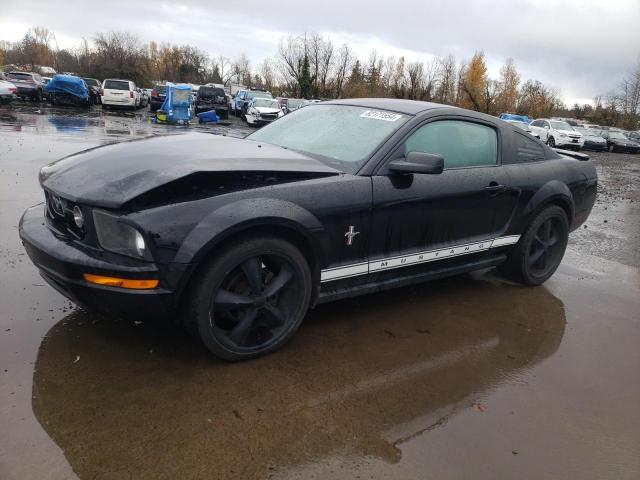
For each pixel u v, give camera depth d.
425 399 2.66
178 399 2.46
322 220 2.88
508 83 56.12
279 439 2.25
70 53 75.50
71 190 2.60
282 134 3.84
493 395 2.76
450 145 3.66
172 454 2.10
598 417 2.65
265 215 2.61
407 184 3.28
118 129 16.31
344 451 2.21
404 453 2.23
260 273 2.77
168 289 2.47
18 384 2.46
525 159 4.22
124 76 52.56
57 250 2.53
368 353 3.07
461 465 2.20
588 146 30.28
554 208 4.34
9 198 5.80
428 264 3.58
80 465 2.00
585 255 5.70
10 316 3.09
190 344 2.96
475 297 4.15
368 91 48.66
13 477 1.91
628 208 9.42
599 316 3.98
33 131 13.48
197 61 80.88
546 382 2.94
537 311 3.97
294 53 50.22
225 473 2.03
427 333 3.42
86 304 2.56
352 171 3.14
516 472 2.19
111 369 2.65
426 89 47.47
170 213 2.45
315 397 2.58
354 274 3.17
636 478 2.23
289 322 2.95
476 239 3.85
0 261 3.90
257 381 2.67
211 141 3.36
